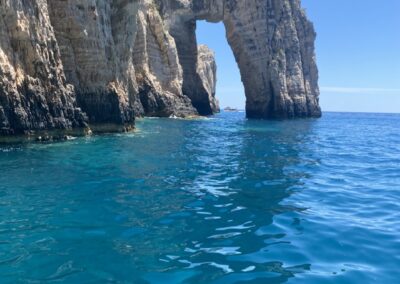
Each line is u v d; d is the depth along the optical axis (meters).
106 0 23.73
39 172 11.67
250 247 6.42
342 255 6.16
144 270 5.43
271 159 16.73
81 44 20.91
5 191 9.42
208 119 48.28
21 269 5.32
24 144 16.34
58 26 20.30
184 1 53.59
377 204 9.47
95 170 12.35
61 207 8.30
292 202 9.48
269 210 8.70
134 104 39.00
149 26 45.75
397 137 34.19
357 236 7.04
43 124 17.33
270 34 53.75
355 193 10.66
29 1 17.19
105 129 22.22
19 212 7.87
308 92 61.72
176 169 13.34
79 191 9.69
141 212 8.20
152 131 26.95
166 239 6.68
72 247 6.16
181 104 48.62
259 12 52.31
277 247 6.44
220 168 13.95
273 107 53.94
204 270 5.49
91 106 21.30
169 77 48.44
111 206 8.52
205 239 6.74
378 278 5.36
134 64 42.25
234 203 9.23
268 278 5.30
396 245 6.62
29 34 16.83
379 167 15.66
